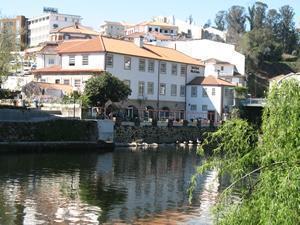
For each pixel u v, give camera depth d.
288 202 10.17
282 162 10.83
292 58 160.00
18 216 26.12
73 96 73.81
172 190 35.44
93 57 86.50
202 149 13.39
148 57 91.38
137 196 32.84
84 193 33.31
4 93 75.44
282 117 11.41
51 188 34.72
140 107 90.44
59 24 191.38
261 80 141.00
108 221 25.59
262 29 160.62
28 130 61.09
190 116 100.25
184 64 100.12
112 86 74.56
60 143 62.75
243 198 11.73
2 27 77.06
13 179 37.94
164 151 68.81
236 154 12.48
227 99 100.00
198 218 26.61
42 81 91.19
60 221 25.31
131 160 55.16
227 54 119.31
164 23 188.62
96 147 66.31
